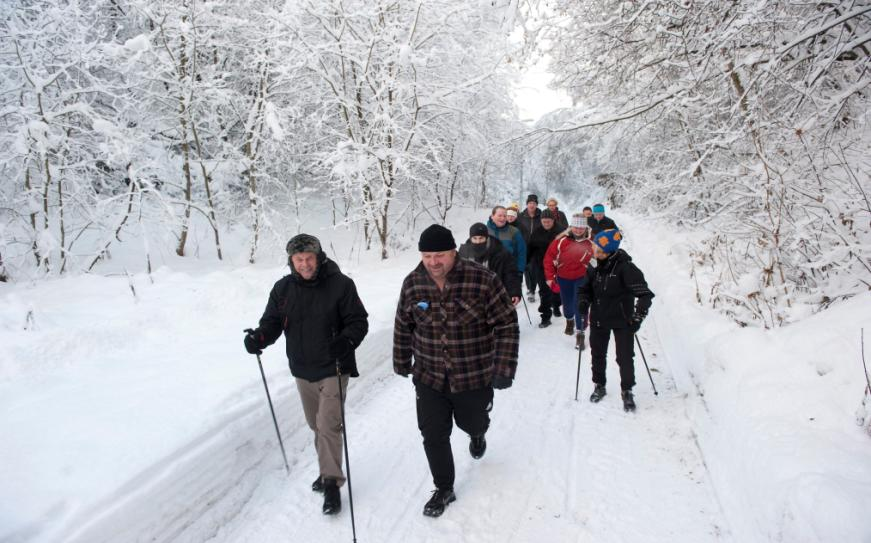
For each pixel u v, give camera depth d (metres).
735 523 2.72
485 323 3.05
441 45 11.30
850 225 4.19
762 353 3.81
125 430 3.43
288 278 3.31
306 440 4.12
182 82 10.32
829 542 2.03
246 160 11.05
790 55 6.05
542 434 4.03
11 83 8.92
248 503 3.35
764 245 4.75
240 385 4.11
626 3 6.57
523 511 3.12
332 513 3.16
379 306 6.73
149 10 9.61
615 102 8.26
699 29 6.06
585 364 5.54
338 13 10.15
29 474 2.96
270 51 10.77
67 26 9.20
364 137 11.24
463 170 15.25
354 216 10.66
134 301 6.30
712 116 6.80
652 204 10.95
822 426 2.83
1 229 8.05
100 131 8.68
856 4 5.49
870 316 3.38
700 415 3.91
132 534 2.78
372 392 5.06
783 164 5.15
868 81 4.82
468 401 3.11
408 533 2.99
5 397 3.99
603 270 4.36
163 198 9.70
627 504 3.10
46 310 5.71
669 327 6.08
